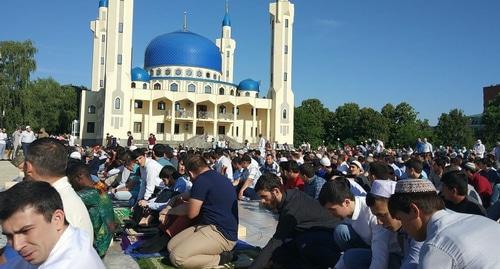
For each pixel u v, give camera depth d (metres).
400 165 18.83
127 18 65.75
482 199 11.55
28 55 51.94
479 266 2.91
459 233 3.08
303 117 92.88
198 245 7.09
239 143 67.00
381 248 5.32
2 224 2.54
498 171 16.28
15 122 49.53
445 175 7.15
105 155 23.45
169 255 7.32
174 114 70.31
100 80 78.38
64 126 82.12
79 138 69.38
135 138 69.75
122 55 65.44
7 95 49.25
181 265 7.05
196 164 7.65
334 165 15.59
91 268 2.63
